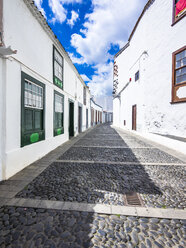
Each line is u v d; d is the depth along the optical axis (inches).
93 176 122.2
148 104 321.1
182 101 235.8
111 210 78.1
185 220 71.1
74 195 92.4
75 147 238.1
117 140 310.2
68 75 296.8
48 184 107.0
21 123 134.1
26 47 141.8
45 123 191.5
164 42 270.8
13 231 63.2
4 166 113.3
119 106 682.2
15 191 96.4
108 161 163.9
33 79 156.8
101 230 64.4
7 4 113.3
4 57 110.6
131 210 78.3
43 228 65.2
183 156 185.3
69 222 69.1
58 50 235.8
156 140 278.4
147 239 59.8
